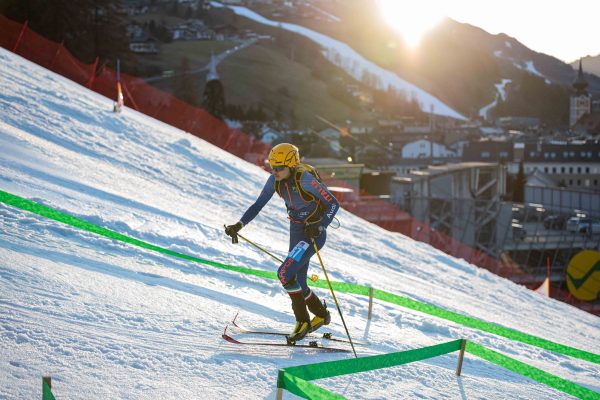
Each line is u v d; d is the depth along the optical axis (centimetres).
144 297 472
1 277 426
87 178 970
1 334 340
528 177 9588
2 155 899
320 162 5794
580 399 437
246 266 711
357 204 3769
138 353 359
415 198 4478
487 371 489
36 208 564
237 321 471
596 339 963
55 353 333
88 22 6981
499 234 4378
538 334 841
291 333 465
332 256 1028
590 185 12075
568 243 4391
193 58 17112
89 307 417
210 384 337
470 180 5044
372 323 579
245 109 14400
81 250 564
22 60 2106
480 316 852
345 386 372
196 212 1041
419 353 406
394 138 15412
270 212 1272
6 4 6144
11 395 279
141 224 768
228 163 1631
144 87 4450
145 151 1437
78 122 1445
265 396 334
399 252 1303
